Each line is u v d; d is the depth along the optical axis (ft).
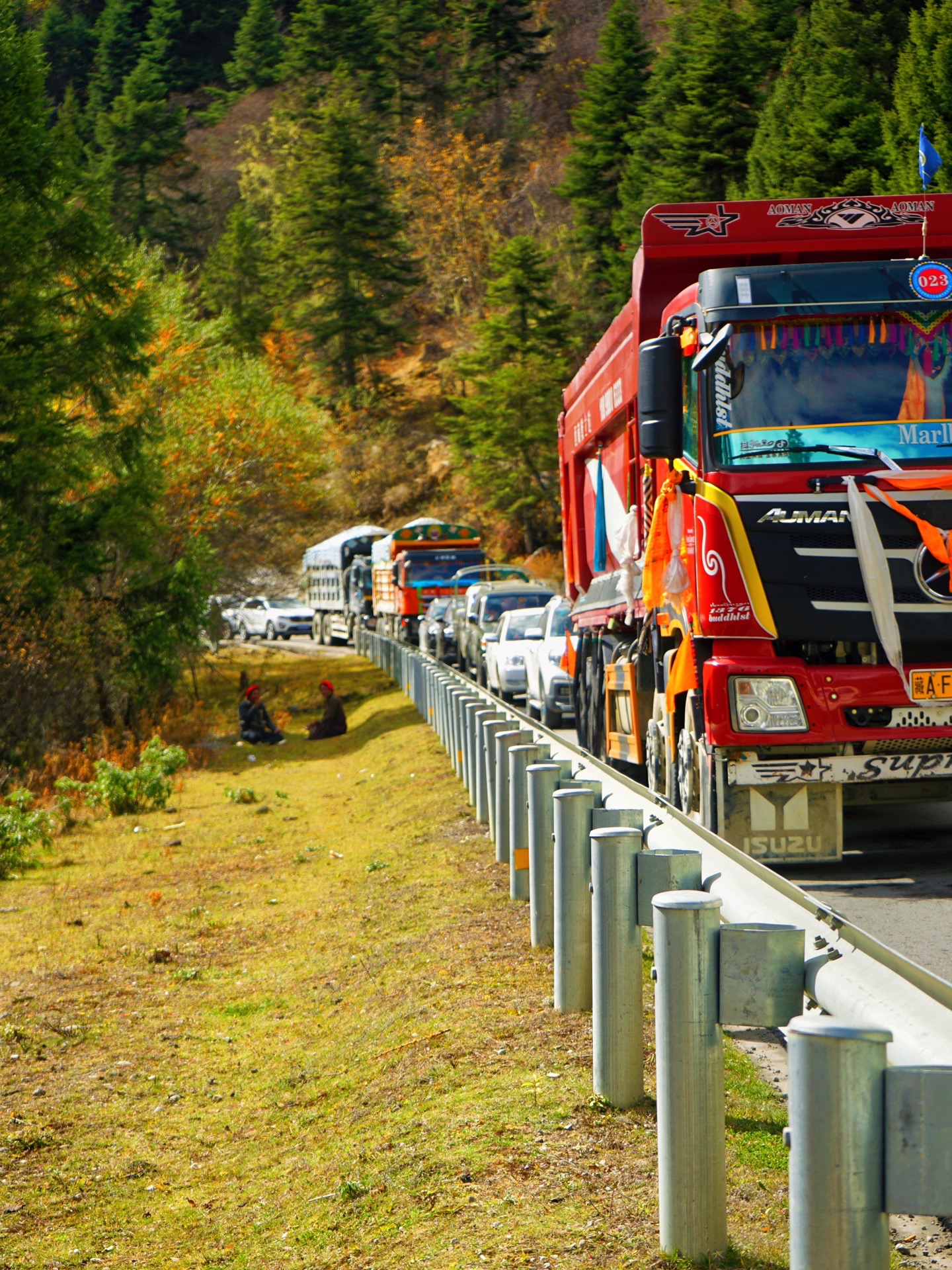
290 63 497.87
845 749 34.19
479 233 408.67
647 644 45.96
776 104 189.37
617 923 19.44
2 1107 25.75
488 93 465.88
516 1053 22.75
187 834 62.59
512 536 307.17
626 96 304.71
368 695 132.67
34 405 104.73
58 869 55.31
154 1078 27.35
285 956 36.76
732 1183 16.60
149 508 114.32
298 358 419.54
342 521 343.87
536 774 29.84
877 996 12.01
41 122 110.11
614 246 298.97
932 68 132.67
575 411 63.93
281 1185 20.76
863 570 33.60
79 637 98.84
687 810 37.06
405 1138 20.40
